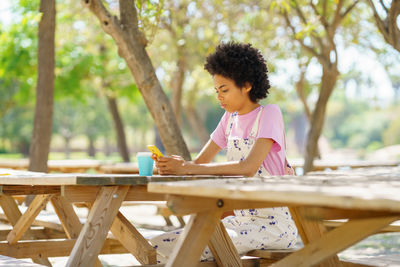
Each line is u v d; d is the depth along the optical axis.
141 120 44.28
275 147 2.75
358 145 55.28
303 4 7.17
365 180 1.85
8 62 10.49
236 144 2.87
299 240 5.77
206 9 8.51
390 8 4.34
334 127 58.69
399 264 2.27
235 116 2.98
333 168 8.16
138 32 4.31
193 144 48.88
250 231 2.62
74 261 2.19
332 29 6.57
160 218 7.93
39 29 5.86
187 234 1.82
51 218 3.94
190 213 1.80
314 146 7.20
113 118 12.56
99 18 4.27
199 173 2.61
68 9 9.85
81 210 8.34
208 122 47.72
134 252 2.50
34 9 8.04
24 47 10.49
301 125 55.50
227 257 2.40
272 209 2.65
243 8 8.13
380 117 54.91
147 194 2.43
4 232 3.70
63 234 4.05
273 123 2.72
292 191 1.39
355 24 8.30
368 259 2.42
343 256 4.78
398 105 52.91
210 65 2.85
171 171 2.62
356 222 1.65
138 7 4.32
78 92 12.34
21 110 31.45
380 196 1.28
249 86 2.83
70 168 8.17
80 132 41.09
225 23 8.48
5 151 42.44
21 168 8.64
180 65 9.02
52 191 2.84
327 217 1.65
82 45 11.35
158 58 9.12
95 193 2.34
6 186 2.69
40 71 5.84
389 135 47.81
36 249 3.10
